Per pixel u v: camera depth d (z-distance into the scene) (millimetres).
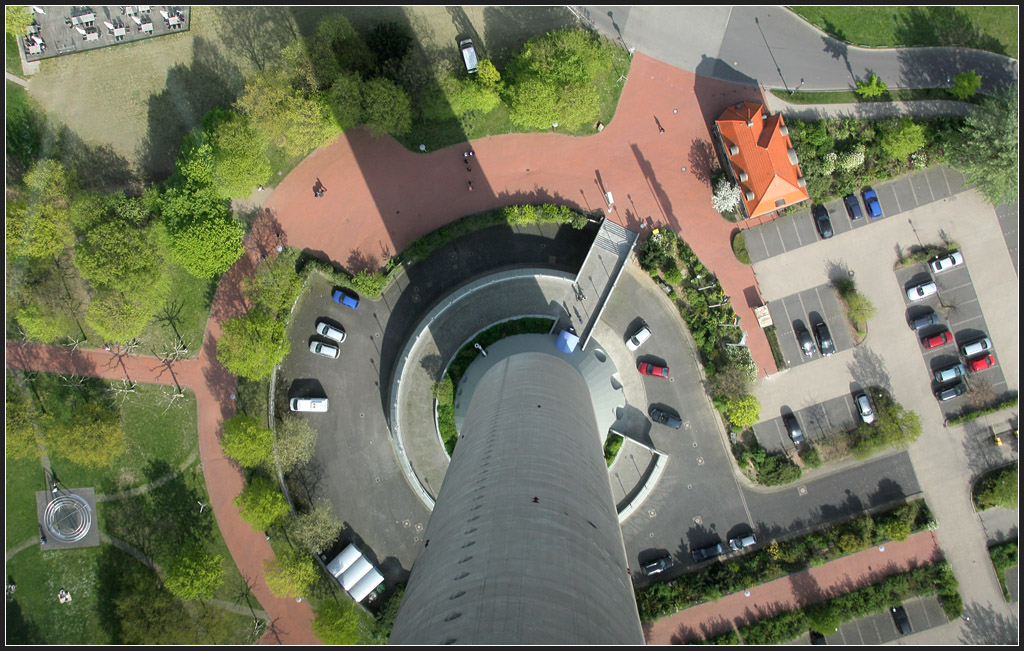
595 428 55062
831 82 68000
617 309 69438
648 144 68375
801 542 69688
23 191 65562
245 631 68375
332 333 67250
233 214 66438
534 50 61906
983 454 71000
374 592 68938
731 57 67812
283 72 60281
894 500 71062
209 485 68312
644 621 69562
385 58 64312
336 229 67750
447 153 67812
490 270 69438
